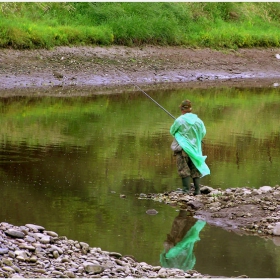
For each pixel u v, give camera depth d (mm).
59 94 36875
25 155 22375
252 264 13758
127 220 16312
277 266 13742
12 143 24109
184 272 13148
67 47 43938
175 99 37406
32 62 40906
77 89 39094
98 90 39469
